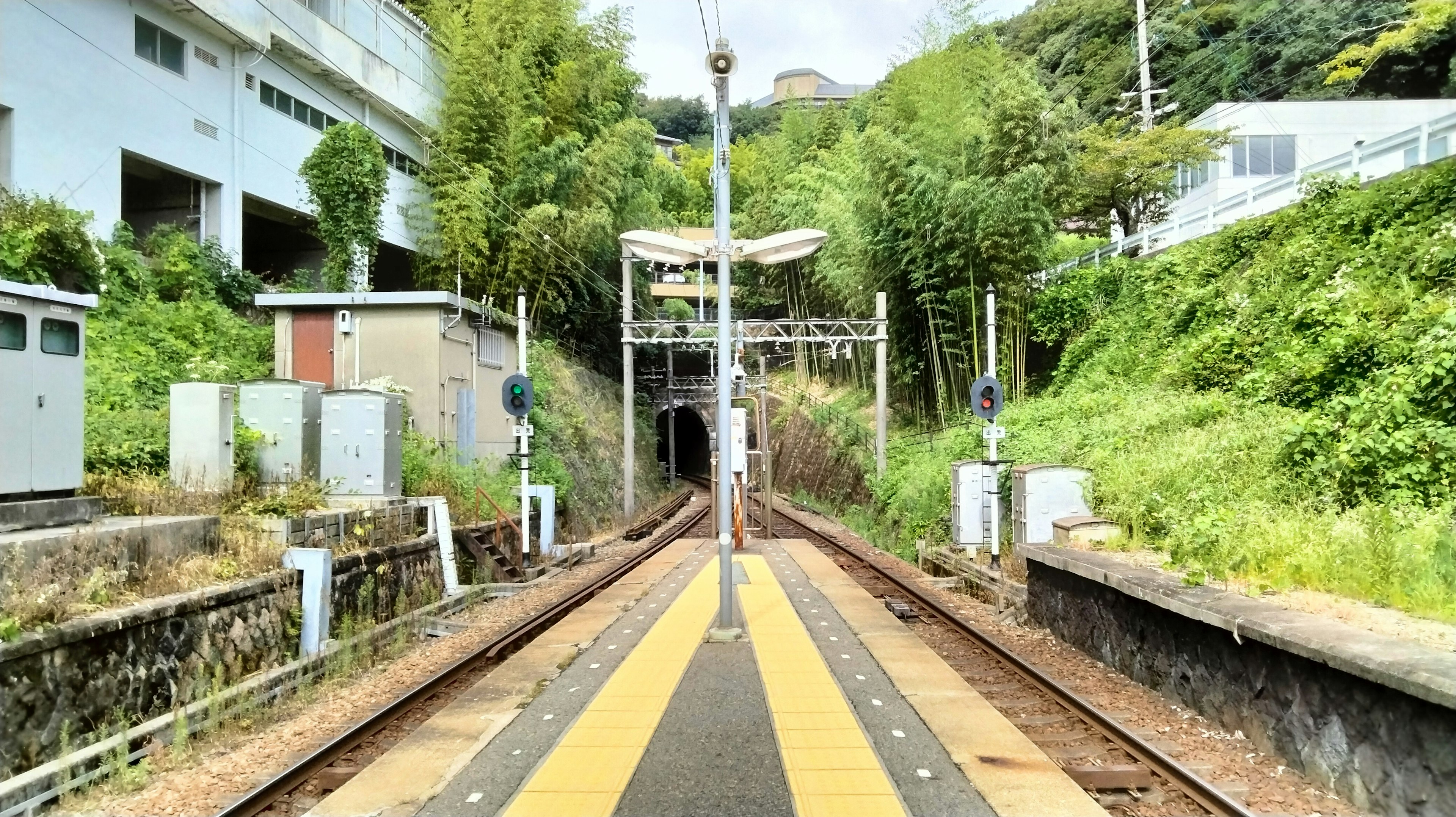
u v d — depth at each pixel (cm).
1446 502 755
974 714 602
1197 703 619
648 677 709
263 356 1752
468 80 2178
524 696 670
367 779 493
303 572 862
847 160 2914
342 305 1705
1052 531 1101
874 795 459
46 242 1326
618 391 3497
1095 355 1777
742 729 570
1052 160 1950
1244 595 630
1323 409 1041
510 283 2339
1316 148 2572
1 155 1449
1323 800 464
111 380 1323
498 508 1430
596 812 439
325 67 2172
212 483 1023
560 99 2481
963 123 1942
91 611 616
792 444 3788
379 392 1273
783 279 3916
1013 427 1700
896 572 1469
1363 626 521
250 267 2438
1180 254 1742
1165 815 456
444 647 915
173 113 1773
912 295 2295
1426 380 864
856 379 3400
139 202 1911
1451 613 537
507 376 2075
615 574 1393
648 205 2867
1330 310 1163
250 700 679
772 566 1483
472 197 2167
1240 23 3319
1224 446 1012
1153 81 3256
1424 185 1224
